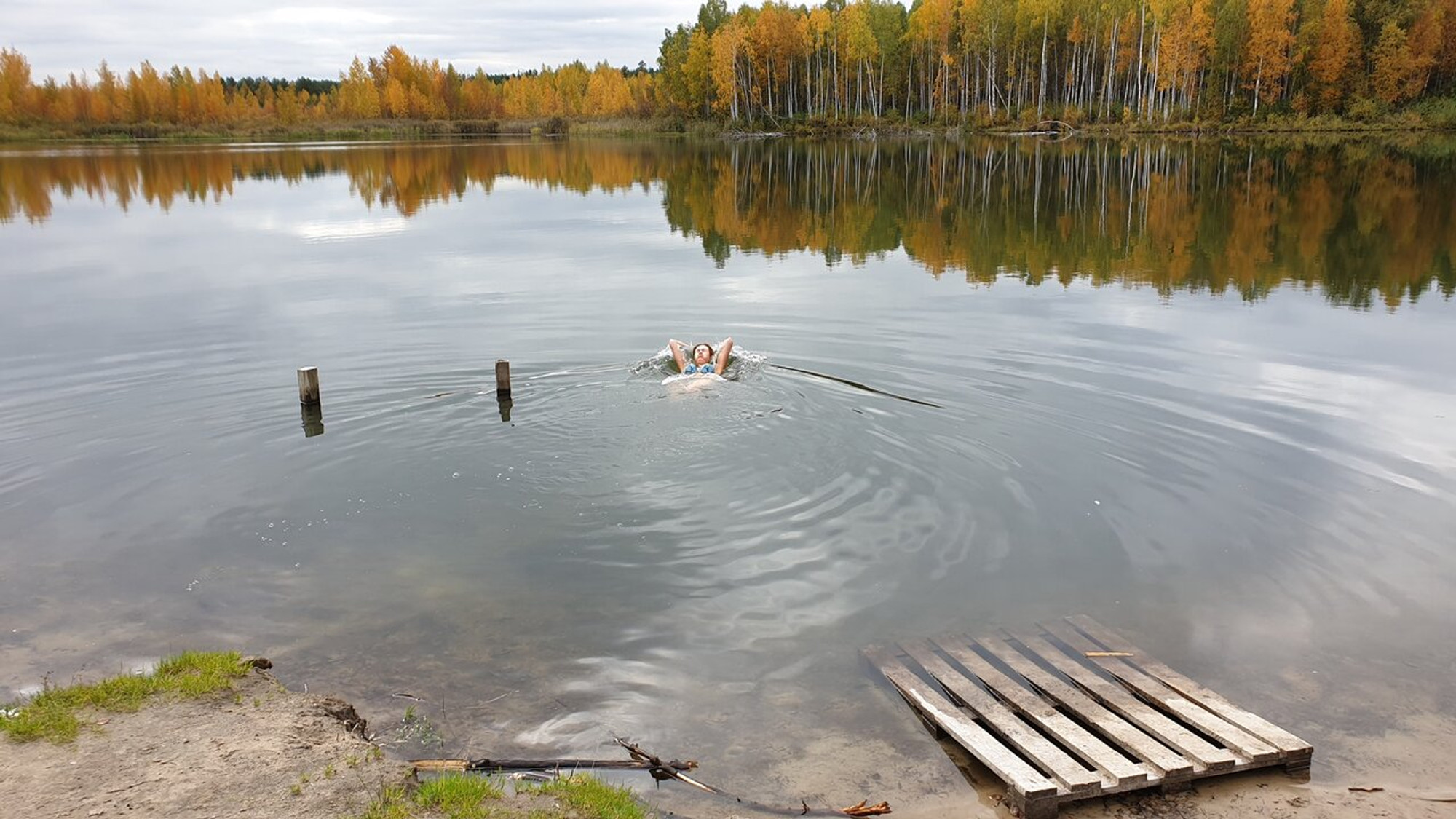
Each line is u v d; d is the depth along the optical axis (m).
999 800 6.30
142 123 125.12
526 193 47.12
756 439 12.23
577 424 12.88
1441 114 80.81
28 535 9.88
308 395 13.69
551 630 8.13
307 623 8.27
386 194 46.81
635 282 23.39
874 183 48.38
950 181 49.00
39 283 23.58
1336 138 76.12
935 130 96.44
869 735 6.92
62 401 14.19
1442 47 84.50
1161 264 25.39
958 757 6.72
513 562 9.24
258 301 21.25
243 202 43.12
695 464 11.51
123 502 10.70
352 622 8.27
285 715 6.85
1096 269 24.70
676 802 6.23
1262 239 28.69
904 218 35.31
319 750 6.43
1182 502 10.45
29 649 7.84
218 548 9.61
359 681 7.46
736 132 105.19
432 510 10.37
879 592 8.69
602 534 9.78
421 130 132.00
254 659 7.61
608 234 32.28
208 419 13.39
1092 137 85.25
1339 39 83.56
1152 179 47.16
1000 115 97.75
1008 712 6.96
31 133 115.25
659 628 8.17
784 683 7.48
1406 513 10.13
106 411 13.73
